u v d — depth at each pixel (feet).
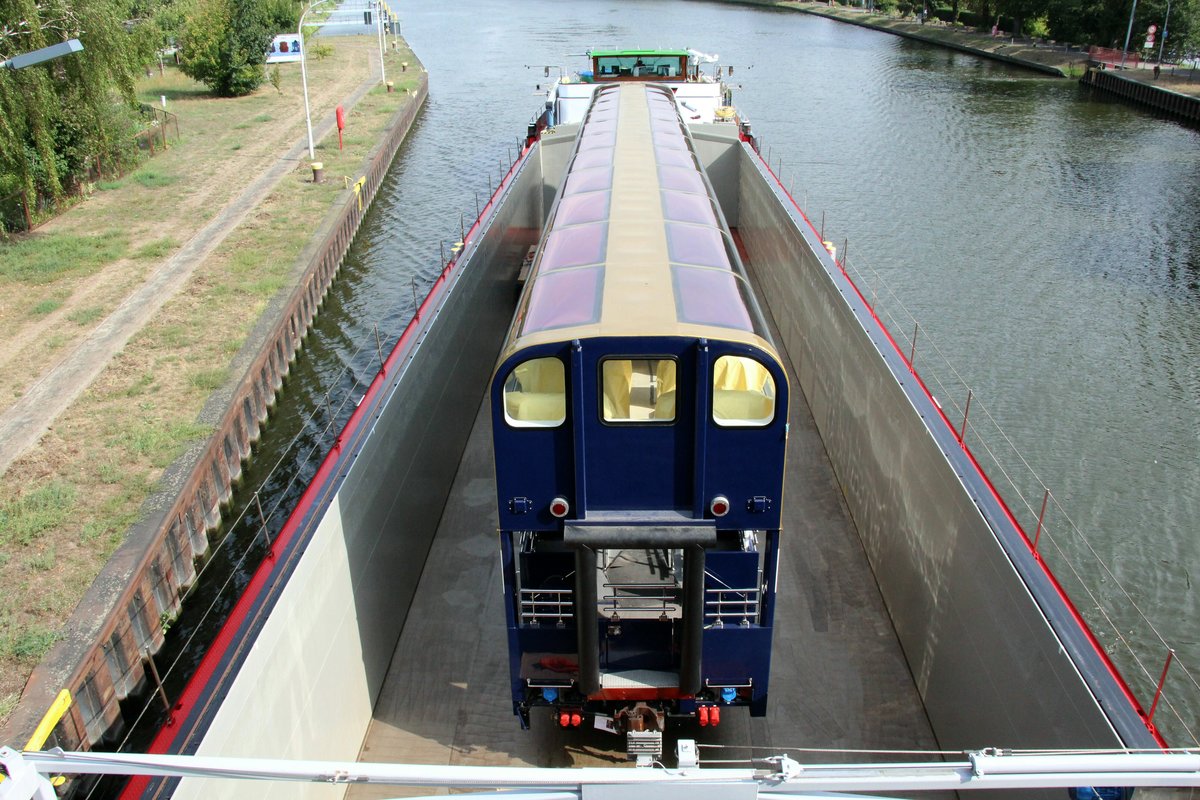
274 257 86.48
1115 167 124.36
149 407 60.34
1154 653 47.96
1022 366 73.26
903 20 266.57
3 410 59.77
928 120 150.61
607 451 20.94
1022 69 198.49
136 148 116.98
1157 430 64.95
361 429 27.66
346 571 25.00
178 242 90.43
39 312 73.77
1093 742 17.22
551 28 266.98
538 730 26.48
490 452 40.81
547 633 23.04
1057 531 55.93
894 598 30.25
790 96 169.58
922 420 27.76
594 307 21.98
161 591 48.03
